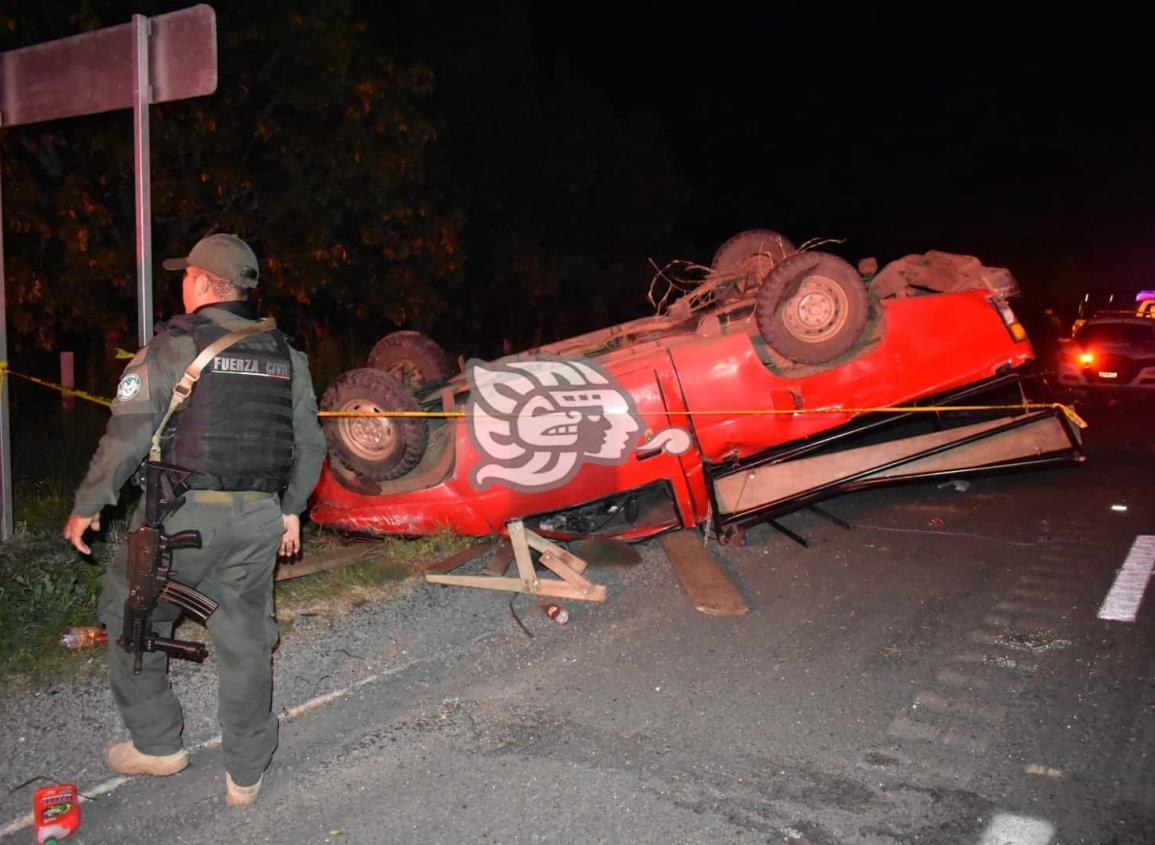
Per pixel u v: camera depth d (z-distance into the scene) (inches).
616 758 162.6
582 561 240.1
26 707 182.9
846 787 152.3
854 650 204.4
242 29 435.8
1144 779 152.7
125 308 481.7
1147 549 268.8
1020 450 291.1
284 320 597.3
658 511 282.0
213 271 147.4
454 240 538.0
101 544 270.1
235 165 440.8
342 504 280.8
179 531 140.7
